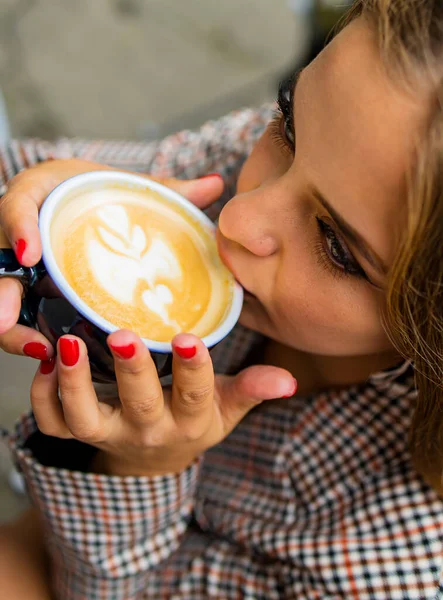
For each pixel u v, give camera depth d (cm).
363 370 49
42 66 125
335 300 41
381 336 43
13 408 81
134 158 61
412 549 46
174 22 146
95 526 49
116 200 43
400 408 48
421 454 44
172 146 61
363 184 37
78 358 38
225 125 60
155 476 47
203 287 43
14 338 39
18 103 117
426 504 47
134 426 42
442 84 35
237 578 51
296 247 41
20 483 75
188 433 43
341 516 49
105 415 42
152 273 42
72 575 52
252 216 40
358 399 49
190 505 52
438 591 45
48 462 49
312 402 51
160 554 51
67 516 48
